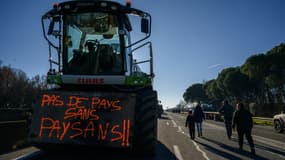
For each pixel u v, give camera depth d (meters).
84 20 8.41
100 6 8.19
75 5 8.20
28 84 63.91
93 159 7.72
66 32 8.48
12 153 8.38
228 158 8.77
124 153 8.45
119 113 7.00
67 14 8.43
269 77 51.28
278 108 42.12
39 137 6.93
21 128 9.90
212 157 8.84
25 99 63.09
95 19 8.39
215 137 14.84
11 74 64.50
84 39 8.46
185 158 8.51
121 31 8.31
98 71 8.34
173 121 31.42
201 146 11.24
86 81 8.09
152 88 8.41
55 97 7.31
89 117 6.99
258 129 23.16
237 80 62.47
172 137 14.31
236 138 14.53
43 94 7.39
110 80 8.04
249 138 9.88
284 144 12.69
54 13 8.36
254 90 62.47
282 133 19.23
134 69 9.27
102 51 8.39
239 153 9.80
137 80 7.99
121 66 8.34
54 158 7.76
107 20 8.35
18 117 17.61
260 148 11.18
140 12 8.17
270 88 56.53
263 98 61.81
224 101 14.53
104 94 7.26
